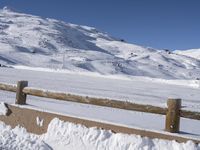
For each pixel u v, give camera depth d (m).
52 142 8.14
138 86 31.20
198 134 7.15
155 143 6.96
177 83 46.28
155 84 38.09
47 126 8.43
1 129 8.94
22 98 9.26
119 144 7.25
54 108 9.35
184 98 21.73
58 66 174.62
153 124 8.06
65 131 8.09
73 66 182.38
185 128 8.37
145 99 18.59
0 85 9.68
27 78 28.44
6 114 9.17
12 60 167.62
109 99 7.88
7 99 13.12
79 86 24.52
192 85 40.94
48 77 33.81
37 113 8.66
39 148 7.96
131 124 7.73
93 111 9.80
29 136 8.55
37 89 9.02
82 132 7.84
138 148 7.01
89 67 191.25
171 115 7.05
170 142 6.83
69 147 7.84
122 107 7.69
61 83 26.12
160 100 18.58
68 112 8.79
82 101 8.28
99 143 7.50
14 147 7.91
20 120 8.91
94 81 33.97
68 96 8.51
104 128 7.66
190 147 6.57
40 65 171.75
